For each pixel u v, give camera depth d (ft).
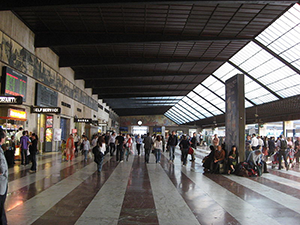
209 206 18.37
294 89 76.84
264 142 57.21
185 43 62.95
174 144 49.21
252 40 61.57
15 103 36.94
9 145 40.50
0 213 11.76
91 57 69.62
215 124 160.56
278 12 47.70
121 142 48.65
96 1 37.17
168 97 148.87
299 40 56.49
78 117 88.58
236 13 47.65
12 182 26.35
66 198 20.11
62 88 70.64
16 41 44.32
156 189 23.90
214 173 34.53
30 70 50.08
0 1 37.22
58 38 53.36
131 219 15.31
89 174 32.58
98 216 15.78
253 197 21.33
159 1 36.73
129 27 51.98
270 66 73.15
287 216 16.35
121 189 23.72
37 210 16.81
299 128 84.07
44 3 36.99
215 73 94.17
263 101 96.63
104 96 130.41
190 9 45.62
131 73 88.58
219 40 58.29
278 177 32.63
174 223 14.74
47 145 63.82
